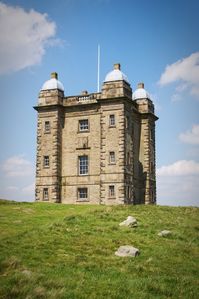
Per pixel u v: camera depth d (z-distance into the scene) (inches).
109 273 802.8
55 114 2305.6
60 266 815.1
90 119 2263.8
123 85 2181.3
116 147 2144.4
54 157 2268.7
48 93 2335.1
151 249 1016.2
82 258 880.9
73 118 2306.8
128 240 1070.4
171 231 1230.9
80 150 2257.6
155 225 1301.7
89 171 2217.0
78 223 1221.1
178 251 1025.5
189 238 1185.4
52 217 1369.3
